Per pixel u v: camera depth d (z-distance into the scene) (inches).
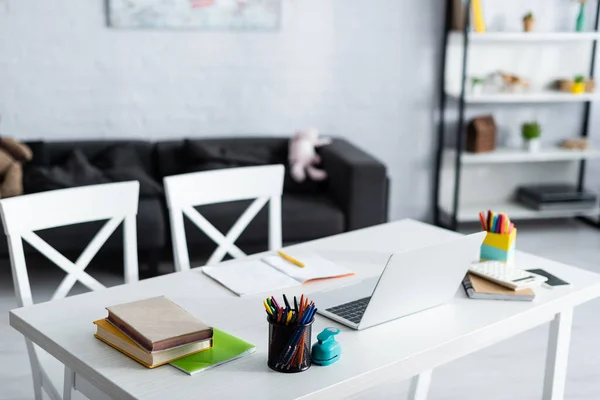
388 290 69.7
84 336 68.8
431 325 72.6
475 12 184.5
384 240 98.7
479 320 74.2
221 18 176.1
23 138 172.6
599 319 141.1
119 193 92.7
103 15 170.4
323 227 157.0
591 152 194.5
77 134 175.5
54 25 168.2
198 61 178.2
